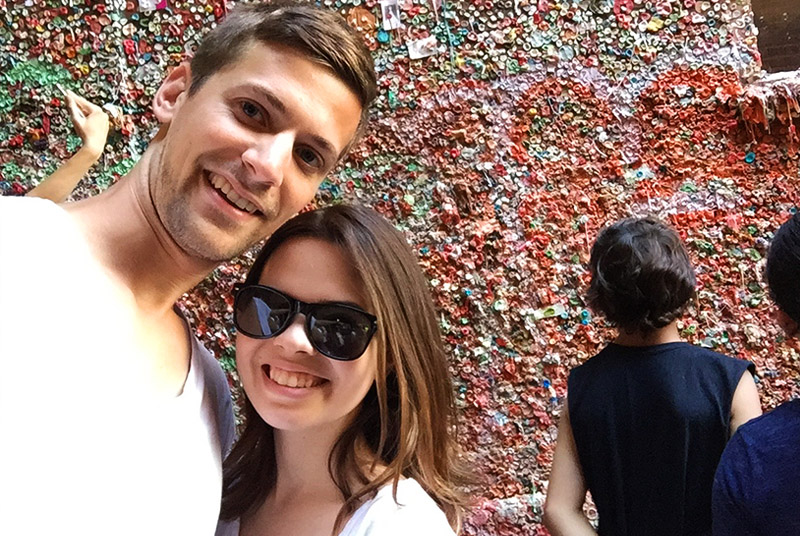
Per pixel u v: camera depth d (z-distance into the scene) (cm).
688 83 117
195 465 57
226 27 59
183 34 112
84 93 111
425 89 115
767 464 55
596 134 116
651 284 78
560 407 114
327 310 56
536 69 116
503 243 115
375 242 58
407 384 59
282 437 62
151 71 112
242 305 60
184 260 61
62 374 49
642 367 79
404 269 60
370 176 114
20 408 46
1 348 46
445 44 115
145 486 52
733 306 115
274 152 55
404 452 56
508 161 116
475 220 115
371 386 62
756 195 116
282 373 57
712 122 117
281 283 58
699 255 116
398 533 51
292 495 62
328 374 57
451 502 60
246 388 60
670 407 76
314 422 57
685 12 117
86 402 50
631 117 117
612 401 80
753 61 117
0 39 110
